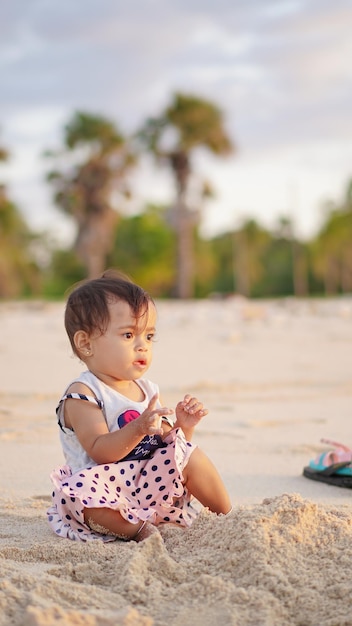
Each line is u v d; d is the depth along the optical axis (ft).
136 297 9.96
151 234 172.04
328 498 11.42
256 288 210.79
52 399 21.08
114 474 9.36
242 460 13.75
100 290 9.95
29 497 11.12
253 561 7.57
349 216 187.62
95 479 9.22
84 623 6.46
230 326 53.98
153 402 9.16
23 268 178.29
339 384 24.09
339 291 198.90
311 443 15.12
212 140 113.60
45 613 6.45
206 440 15.43
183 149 113.80
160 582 7.39
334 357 33.04
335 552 7.87
